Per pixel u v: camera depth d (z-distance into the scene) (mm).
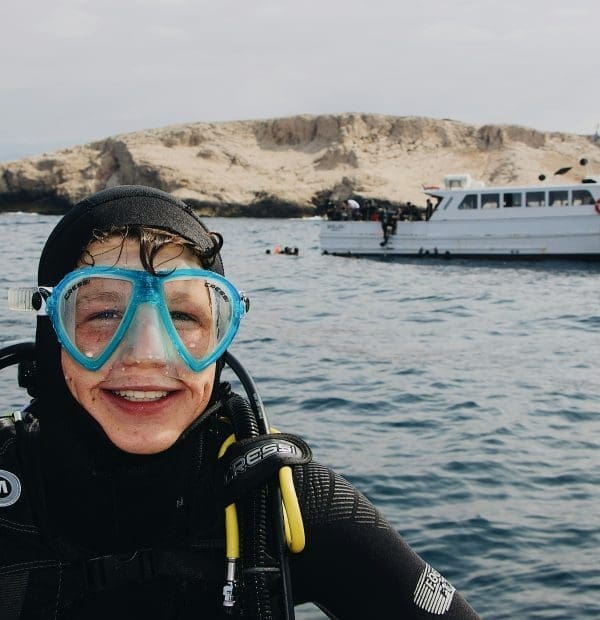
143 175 116125
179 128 130875
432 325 16734
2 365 1731
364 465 7066
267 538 1602
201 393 1533
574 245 28609
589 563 5125
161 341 1460
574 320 17562
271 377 10852
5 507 1572
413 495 6328
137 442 1492
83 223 1558
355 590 1654
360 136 132750
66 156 120438
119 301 1479
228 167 125250
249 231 69062
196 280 1527
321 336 14930
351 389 10148
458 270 28812
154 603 1561
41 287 1537
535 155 124562
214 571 1587
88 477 1556
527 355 13148
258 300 20984
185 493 1618
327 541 1637
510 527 5676
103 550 1579
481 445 7723
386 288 23984
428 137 131375
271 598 1602
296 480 1657
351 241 33406
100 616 1548
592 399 9820
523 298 21656
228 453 1618
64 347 1467
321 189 113562
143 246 1491
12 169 117188
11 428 1676
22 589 1546
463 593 4777
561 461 7254
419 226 31469
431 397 9805
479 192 30016
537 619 4477
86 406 1497
